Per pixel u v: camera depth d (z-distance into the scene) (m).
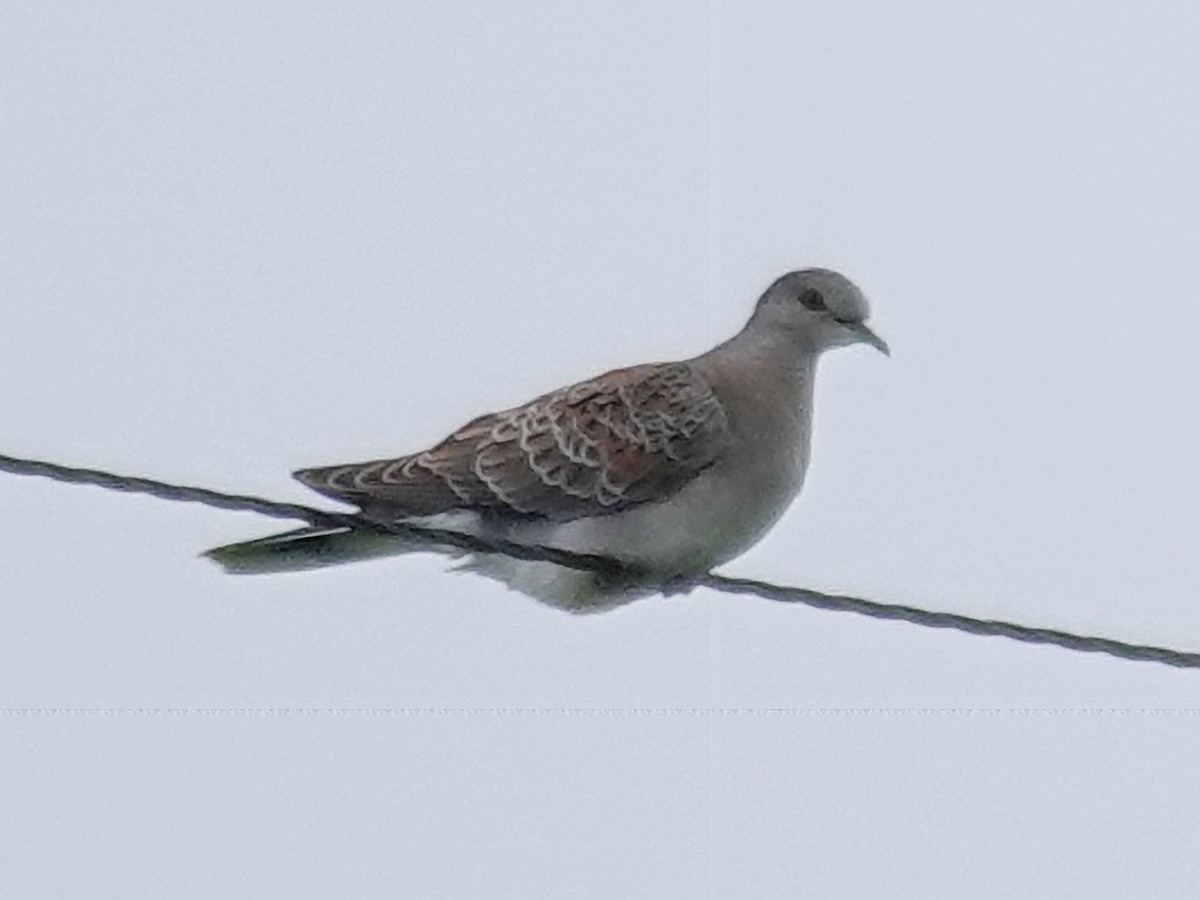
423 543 12.01
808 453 12.82
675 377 12.57
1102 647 11.35
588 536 12.27
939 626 11.31
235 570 11.70
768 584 11.47
